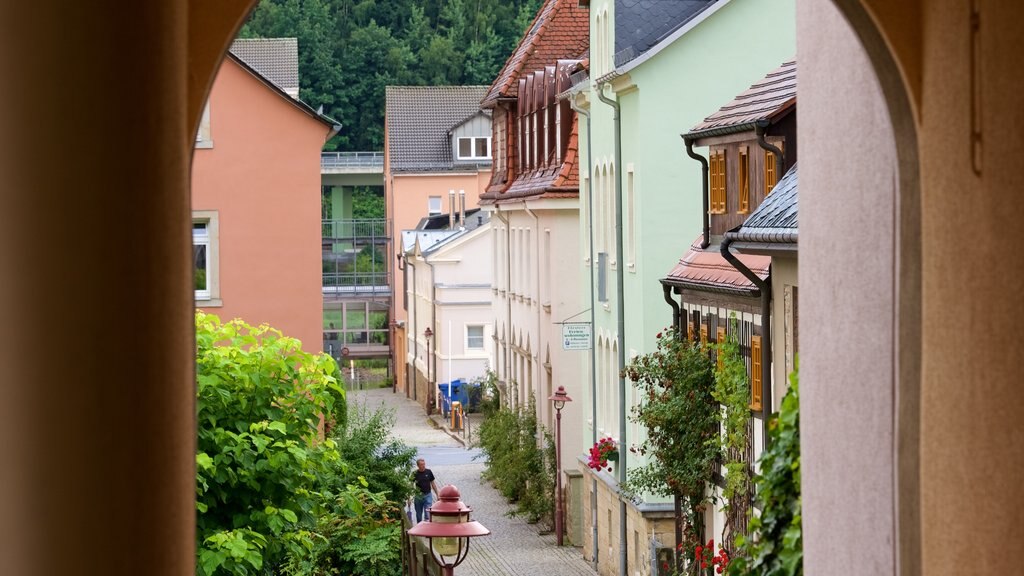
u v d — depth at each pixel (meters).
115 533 4.43
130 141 4.41
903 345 7.12
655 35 27.19
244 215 30.08
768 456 10.36
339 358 83.50
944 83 6.39
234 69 29.98
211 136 29.95
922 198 6.79
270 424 13.84
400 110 86.69
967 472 6.23
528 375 39.47
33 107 4.12
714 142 20.66
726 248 16.62
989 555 5.96
